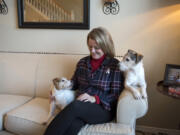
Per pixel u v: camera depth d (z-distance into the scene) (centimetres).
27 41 210
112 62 142
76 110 114
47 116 142
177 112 185
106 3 177
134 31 178
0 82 198
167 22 169
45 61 185
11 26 210
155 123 193
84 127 121
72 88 155
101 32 138
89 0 179
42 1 194
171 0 164
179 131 187
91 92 139
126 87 134
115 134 113
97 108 125
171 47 174
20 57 194
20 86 192
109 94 136
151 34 175
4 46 216
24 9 201
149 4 170
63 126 110
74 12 188
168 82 150
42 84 185
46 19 198
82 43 194
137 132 194
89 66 144
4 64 196
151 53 179
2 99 174
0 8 207
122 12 177
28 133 136
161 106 187
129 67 134
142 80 136
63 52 202
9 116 143
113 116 137
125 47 183
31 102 169
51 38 202
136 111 119
